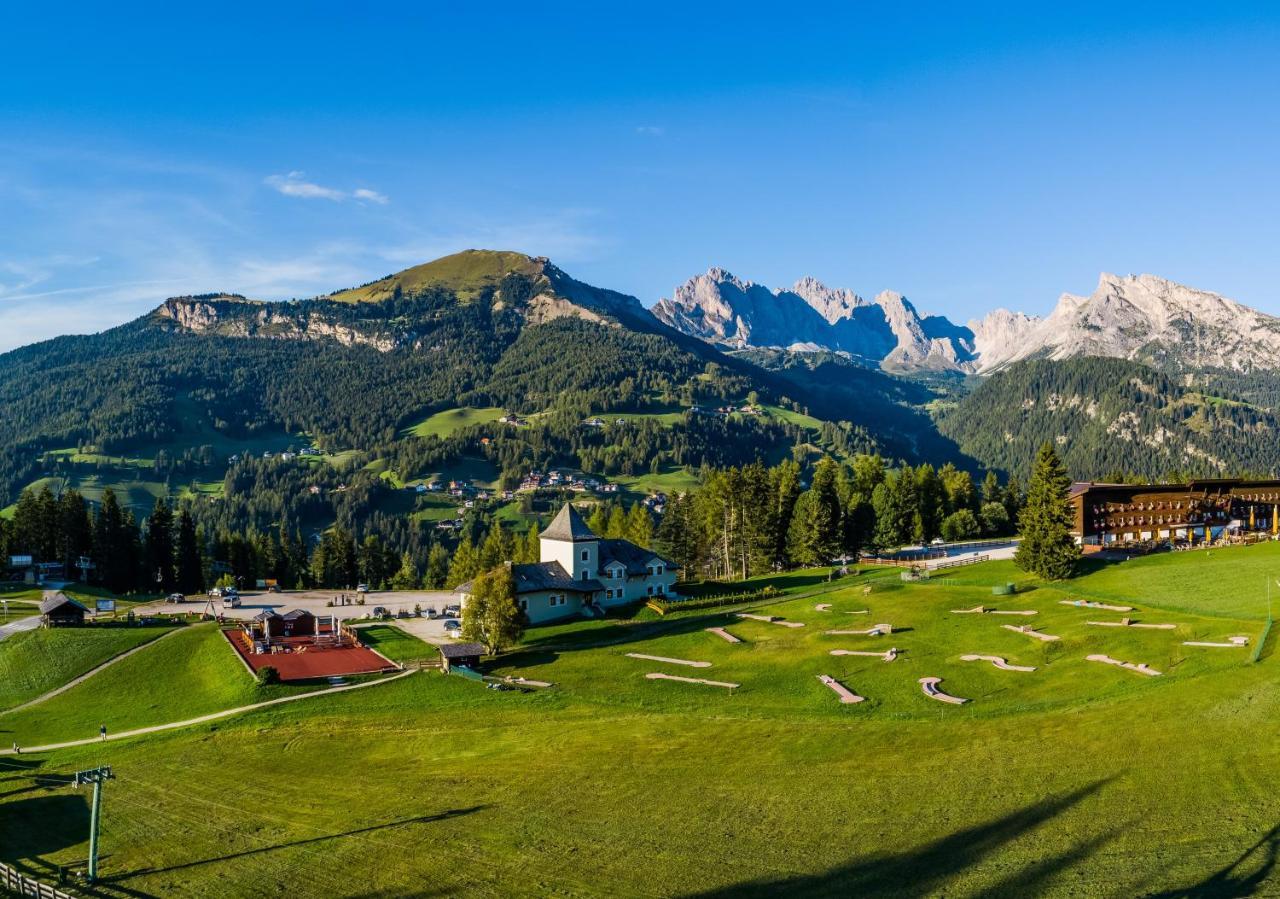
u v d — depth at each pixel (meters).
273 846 57.44
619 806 59.56
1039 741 64.19
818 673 89.38
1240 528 171.12
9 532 195.38
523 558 187.25
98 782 56.31
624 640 113.19
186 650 118.94
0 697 105.81
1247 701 65.69
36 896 50.28
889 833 52.09
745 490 174.00
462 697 90.31
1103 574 127.94
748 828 54.47
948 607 115.56
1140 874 44.69
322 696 94.00
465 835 56.66
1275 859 44.38
